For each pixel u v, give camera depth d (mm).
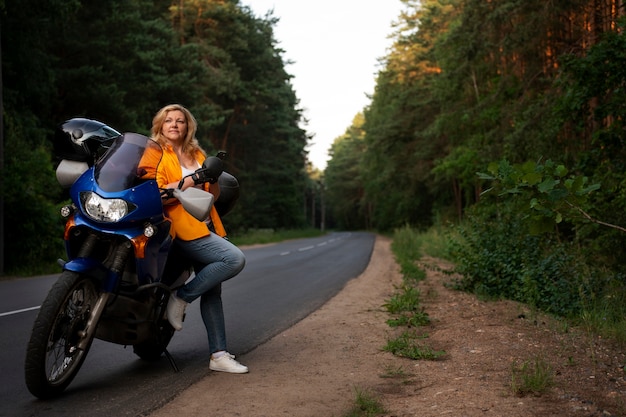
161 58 33125
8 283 13281
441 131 29594
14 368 5500
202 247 4992
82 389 4758
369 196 65500
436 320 7797
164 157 4941
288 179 66938
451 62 23672
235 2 48781
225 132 52469
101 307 4434
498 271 10047
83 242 4555
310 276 14727
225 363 5219
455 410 4016
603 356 5555
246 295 10977
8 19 18859
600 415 3881
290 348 6266
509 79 19750
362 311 8859
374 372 5199
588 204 9867
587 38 15812
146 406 4289
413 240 27859
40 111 23172
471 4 19797
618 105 10172
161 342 5250
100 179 4484
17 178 16156
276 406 4242
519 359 5453
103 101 25281
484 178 5004
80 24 26062
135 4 30125
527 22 17078
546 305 8414
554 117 13523
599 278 8898
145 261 4535
